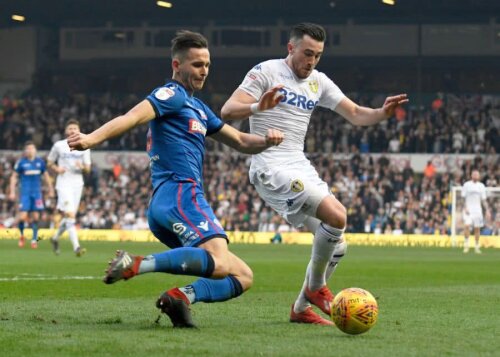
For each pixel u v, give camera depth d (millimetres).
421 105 107000
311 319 17969
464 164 92500
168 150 16469
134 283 28969
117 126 15219
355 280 32812
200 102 17047
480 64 106188
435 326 17688
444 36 107438
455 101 105125
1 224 91812
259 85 19375
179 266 15266
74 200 45125
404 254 59094
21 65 115438
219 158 96875
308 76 19781
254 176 19609
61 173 44969
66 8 107312
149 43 114375
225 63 112938
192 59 16609
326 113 102438
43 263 40125
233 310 20391
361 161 95250
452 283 31547
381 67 109625
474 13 104500
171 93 16312
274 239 82625
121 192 93500
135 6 105562
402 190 89375
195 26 113312
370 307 15703
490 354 13992
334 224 17938
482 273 38000
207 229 16016
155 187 16594
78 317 18219
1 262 40625
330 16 108938
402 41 108875
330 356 13375
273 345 14438
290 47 19609
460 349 14461
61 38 115562
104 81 115125
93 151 98312
